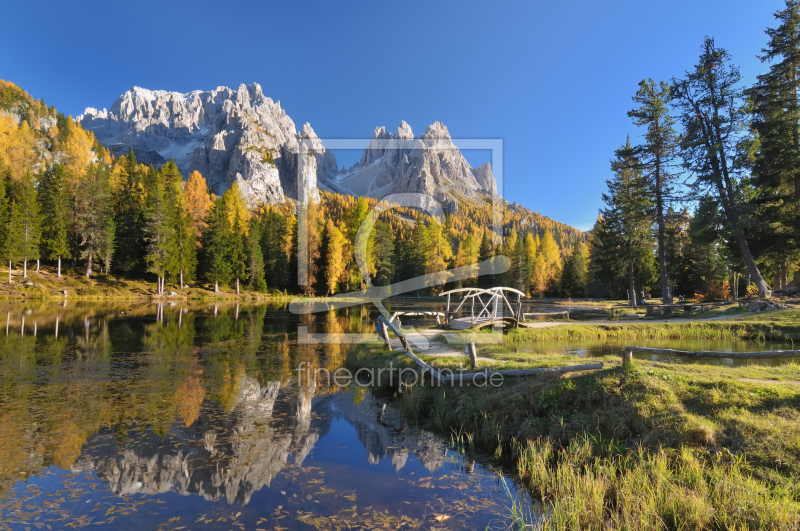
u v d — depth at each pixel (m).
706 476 4.54
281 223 58.38
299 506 4.31
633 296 32.12
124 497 4.42
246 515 4.09
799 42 20.61
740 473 4.53
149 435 6.40
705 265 36.53
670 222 24.45
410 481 5.04
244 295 48.19
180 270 46.94
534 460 5.24
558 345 13.11
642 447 5.29
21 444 5.95
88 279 42.47
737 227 20.53
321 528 3.87
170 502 4.33
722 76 21.27
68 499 4.35
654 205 24.69
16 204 38.97
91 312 27.11
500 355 10.04
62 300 35.31
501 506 4.46
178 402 8.24
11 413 7.36
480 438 6.38
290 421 7.26
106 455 5.59
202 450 5.86
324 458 5.69
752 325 14.76
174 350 14.48
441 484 4.98
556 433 5.94
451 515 4.23
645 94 25.19
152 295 42.22
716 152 21.20
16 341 15.40
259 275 51.62
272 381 10.20
